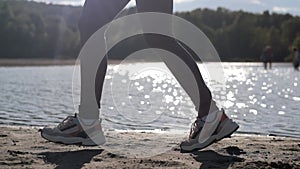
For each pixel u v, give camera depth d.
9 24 76.81
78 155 3.46
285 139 4.40
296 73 31.89
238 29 80.31
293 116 8.12
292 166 3.25
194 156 3.48
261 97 12.48
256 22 90.19
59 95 12.64
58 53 78.69
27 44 77.50
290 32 87.88
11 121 7.23
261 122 7.32
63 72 31.06
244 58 81.00
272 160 3.43
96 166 3.16
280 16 92.00
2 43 76.12
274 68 44.97
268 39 85.19
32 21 79.56
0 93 13.36
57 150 3.63
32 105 9.86
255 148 3.86
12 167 3.12
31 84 17.97
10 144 3.85
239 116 8.17
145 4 3.54
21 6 84.00
